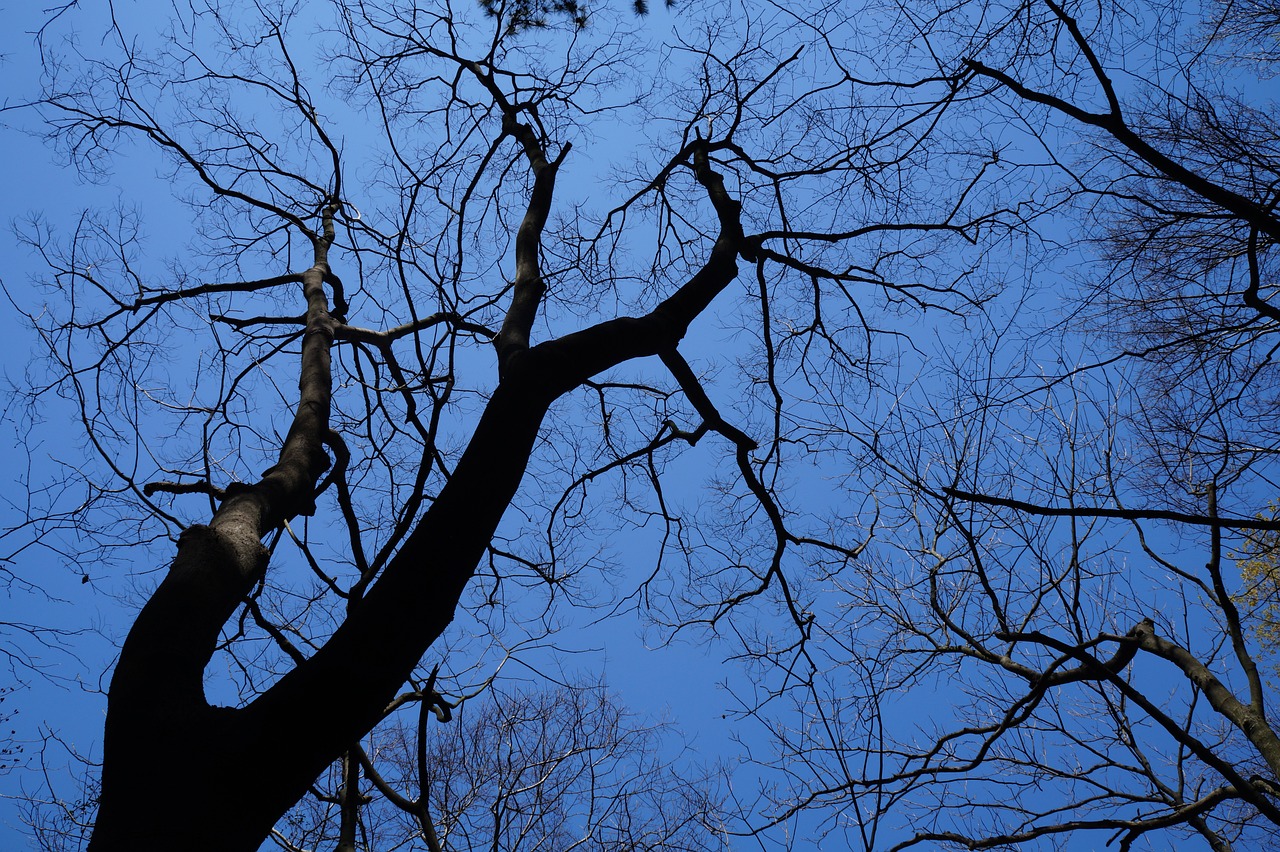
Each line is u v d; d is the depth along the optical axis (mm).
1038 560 6426
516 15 7602
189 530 3189
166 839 2145
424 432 4234
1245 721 5711
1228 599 6395
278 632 3785
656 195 8367
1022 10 5371
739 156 7258
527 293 4863
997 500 4215
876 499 7559
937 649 7566
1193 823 6852
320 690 2463
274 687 2510
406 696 4977
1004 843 6656
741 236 5918
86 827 6980
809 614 6668
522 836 7691
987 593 5906
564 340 3682
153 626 2682
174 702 2449
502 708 8203
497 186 8086
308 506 4633
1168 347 6852
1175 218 6371
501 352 4340
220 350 7488
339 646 2570
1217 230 6621
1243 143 6043
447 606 2789
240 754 2318
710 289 4977
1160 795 7441
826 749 6691
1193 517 4133
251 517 3506
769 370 6652
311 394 5184
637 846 7637
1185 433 6598
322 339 6027
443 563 2816
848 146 7078
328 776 6273
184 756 2301
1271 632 7777
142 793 2232
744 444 5504
